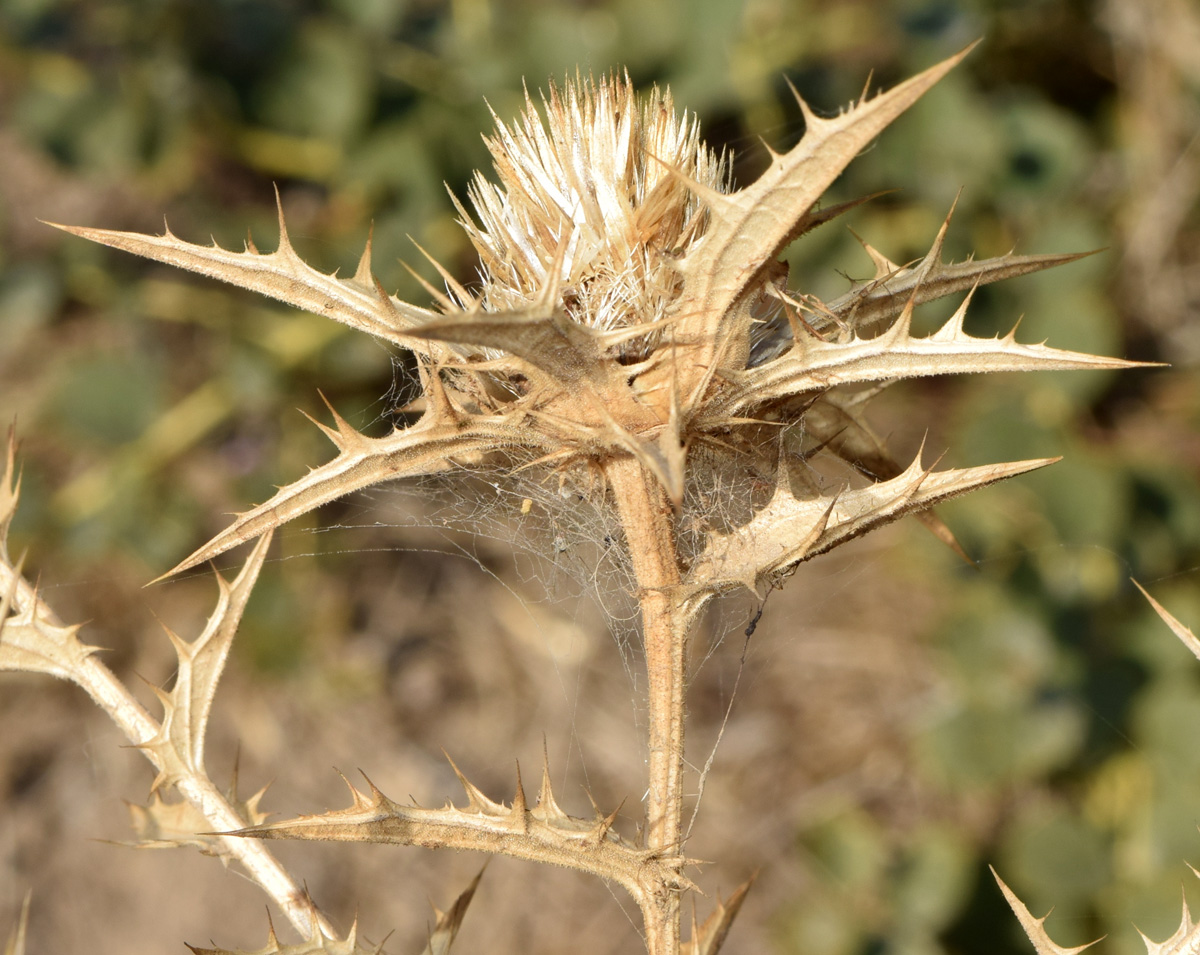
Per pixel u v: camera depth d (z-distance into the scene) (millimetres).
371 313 1640
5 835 4984
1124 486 4160
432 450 1584
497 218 1754
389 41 4508
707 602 1605
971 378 4836
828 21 4340
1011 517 4195
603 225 1657
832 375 1506
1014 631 4113
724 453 1652
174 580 4984
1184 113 4684
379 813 1446
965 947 3795
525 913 4711
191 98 4535
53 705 5234
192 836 1859
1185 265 4738
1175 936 1615
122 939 4781
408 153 4340
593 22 4285
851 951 3926
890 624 4969
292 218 4852
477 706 5164
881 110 1311
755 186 1395
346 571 5297
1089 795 3988
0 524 1903
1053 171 4336
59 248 5035
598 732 5008
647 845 1610
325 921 1802
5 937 4809
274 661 4926
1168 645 3914
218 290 4816
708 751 4930
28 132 4590
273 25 4379
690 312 1484
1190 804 3639
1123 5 4566
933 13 4285
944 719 4180
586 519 2174
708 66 4070
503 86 4293
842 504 1519
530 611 5191
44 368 5426
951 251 4199
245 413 4930
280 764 5070
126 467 4777
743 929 4562
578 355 1434
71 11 4609
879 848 4133
